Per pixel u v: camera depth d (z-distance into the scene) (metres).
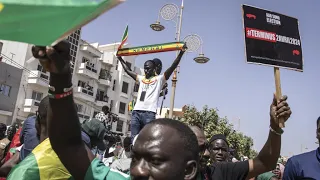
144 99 5.76
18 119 29.36
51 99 1.73
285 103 2.93
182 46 5.70
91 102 35.44
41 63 1.54
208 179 3.03
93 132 3.49
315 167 3.87
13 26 1.01
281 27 3.65
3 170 3.52
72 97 1.76
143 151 1.57
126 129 39.06
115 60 38.59
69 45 1.57
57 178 2.20
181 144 1.59
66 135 1.84
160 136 1.58
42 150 2.28
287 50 3.61
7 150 6.25
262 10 3.61
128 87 39.66
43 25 1.03
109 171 2.00
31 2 0.99
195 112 18.56
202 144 3.15
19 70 29.50
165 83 6.22
